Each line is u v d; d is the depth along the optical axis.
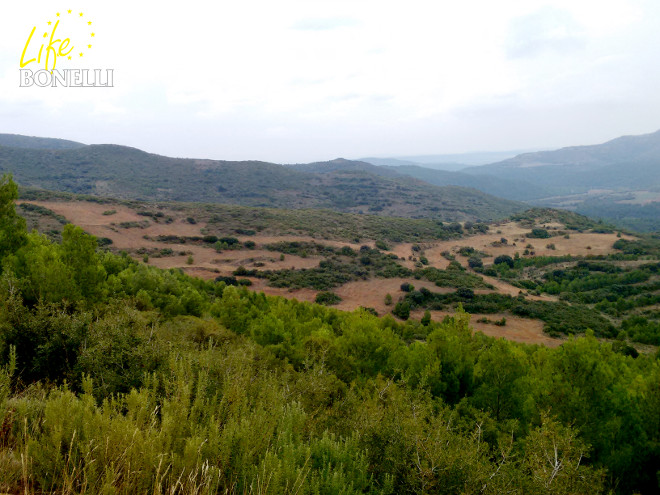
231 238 84.69
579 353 9.91
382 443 4.13
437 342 12.77
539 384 10.15
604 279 80.25
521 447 6.99
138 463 2.75
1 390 3.44
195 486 2.73
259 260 76.44
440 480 3.61
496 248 112.88
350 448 3.95
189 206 108.31
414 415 4.52
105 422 3.07
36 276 10.80
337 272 71.62
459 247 111.81
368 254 85.25
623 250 102.25
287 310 24.00
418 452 3.83
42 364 5.09
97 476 2.72
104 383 4.54
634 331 47.00
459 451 3.89
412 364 12.68
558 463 3.96
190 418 3.59
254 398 4.91
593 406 9.50
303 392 6.47
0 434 3.09
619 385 10.23
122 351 4.97
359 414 5.16
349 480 3.47
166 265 68.50
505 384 11.02
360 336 14.41
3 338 5.17
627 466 8.77
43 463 2.74
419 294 59.28
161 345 5.43
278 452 3.44
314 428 4.74
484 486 3.54
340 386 8.05
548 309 56.88
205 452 3.16
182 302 24.25
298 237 93.44
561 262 98.31
